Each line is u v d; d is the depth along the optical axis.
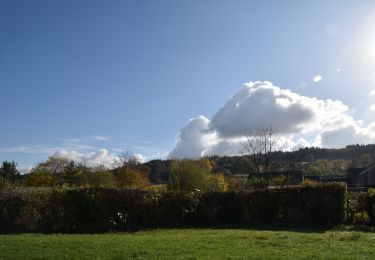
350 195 27.75
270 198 29.67
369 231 23.14
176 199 28.56
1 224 23.38
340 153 133.12
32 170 78.00
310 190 28.31
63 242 15.34
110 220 25.11
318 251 13.20
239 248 13.91
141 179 70.75
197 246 14.33
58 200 24.58
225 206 30.42
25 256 12.56
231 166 83.44
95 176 66.56
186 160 70.12
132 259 12.09
